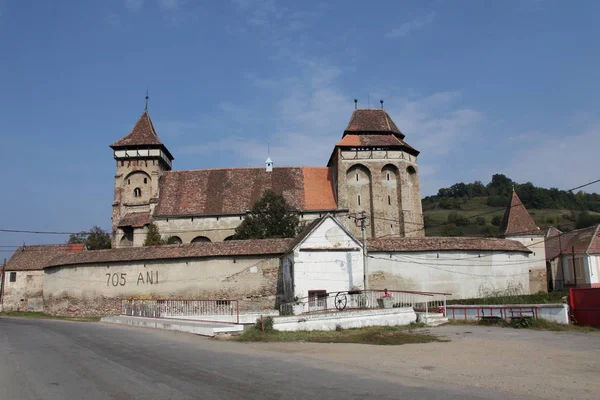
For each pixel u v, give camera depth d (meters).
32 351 19.12
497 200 156.00
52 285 54.06
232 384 12.62
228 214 64.56
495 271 49.75
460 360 17.44
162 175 72.25
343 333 27.09
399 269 46.97
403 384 12.91
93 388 12.13
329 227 41.59
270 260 46.72
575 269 69.19
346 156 67.94
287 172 71.12
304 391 11.85
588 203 153.62
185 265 47.47
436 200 175.50
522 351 19.84
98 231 97.50
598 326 29.89
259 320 27.14
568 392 12.11
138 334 26.38
